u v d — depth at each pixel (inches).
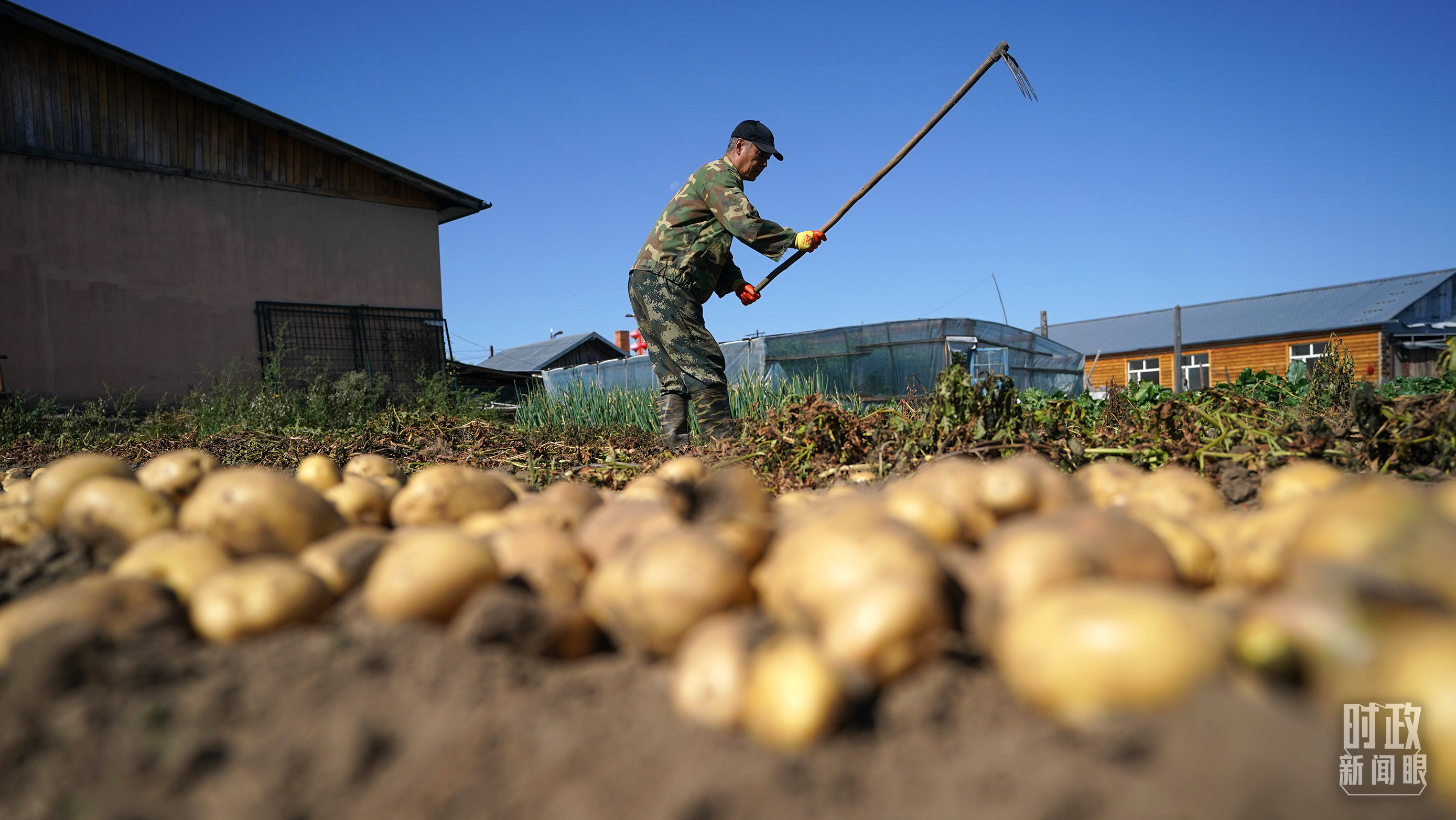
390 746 44.5
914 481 83.0
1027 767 38.8
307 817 40.6
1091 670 41.4
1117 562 54.9
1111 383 190.4
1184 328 1628.9
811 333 544.7
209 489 71.9
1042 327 1881.2
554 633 55.6
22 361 470.0
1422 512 50.1
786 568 56.6
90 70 497.4
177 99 526.3
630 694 50.5
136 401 486.3
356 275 593.9
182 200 526.9
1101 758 38.2
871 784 39.9
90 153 495.5
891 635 47.2
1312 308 1520.7
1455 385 148.1
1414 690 36.9
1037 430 147.9
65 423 365.1
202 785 42.8
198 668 51.2
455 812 39.9
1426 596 42.2
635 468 192.1
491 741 44.0
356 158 581.9
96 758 44.0
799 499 98.4
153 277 514.0
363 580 65.1
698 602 54.5
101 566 80.8
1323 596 41.5
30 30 478.6
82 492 78.5
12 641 51.7
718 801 38.4
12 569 78.8
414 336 613.9
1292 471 90.6
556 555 65.0
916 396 186.2
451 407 487.5
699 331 237.0
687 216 234.4
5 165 469.7
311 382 522.6
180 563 63.4
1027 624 45.4
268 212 559.2
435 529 62.2
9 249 469.1
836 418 167.6
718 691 45.5
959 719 44.6
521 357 1505.9
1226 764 35.7
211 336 533.0
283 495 71.6
